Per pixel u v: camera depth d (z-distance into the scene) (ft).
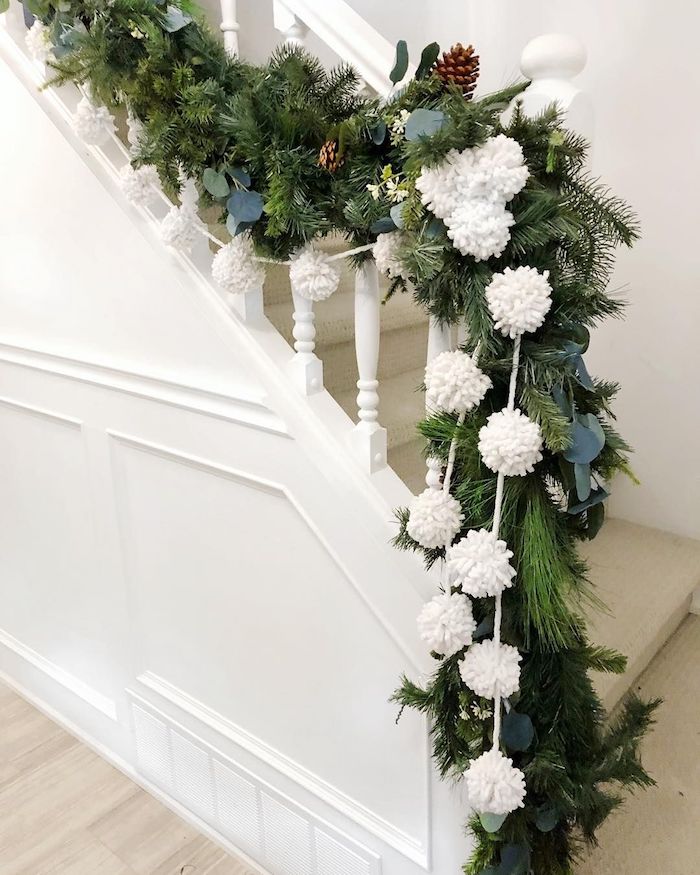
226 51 3.98
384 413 5.53
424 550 3.54
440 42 7.64
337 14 4.02
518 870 3.53
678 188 6.64
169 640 5.72
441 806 4.25
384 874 4.70
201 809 5.91
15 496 6.68
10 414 6.37
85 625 6.48
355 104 3.57
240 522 4.83
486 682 3.17
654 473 7.45
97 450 5.60
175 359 4.75
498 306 2.87
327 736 4.79
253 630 5.01
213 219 5.12
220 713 5.52
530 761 3.49
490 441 2.92
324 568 4.41
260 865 5.59
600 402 3.37
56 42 4.26
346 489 4.06
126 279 4.86
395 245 3.28
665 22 6.35
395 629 4.06
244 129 3.42
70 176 4.93
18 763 6.68
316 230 3.50
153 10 3.68
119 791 6.37
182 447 4.94
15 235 5.55
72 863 5.65
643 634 5.74
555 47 3.38
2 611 7.47
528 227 2.93
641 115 6.66
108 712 6.48
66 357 5.46
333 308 5.70
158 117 3.74
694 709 6.01
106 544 5.85
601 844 4.87
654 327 7.08
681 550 7.09
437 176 2.89
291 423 4.20
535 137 3.01
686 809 5.13
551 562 3.11
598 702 3.75
